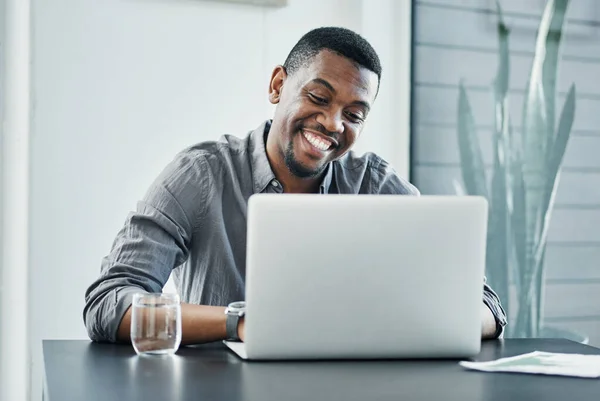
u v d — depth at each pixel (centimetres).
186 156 223
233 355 157
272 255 147
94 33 291
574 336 329
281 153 228
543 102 328
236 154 229
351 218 148
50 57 287
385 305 150
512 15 325
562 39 329
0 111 279
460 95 321
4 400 279
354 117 227
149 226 204
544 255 326
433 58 319
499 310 189
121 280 182
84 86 290
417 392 126
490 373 142
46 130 286
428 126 319
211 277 220
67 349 162
